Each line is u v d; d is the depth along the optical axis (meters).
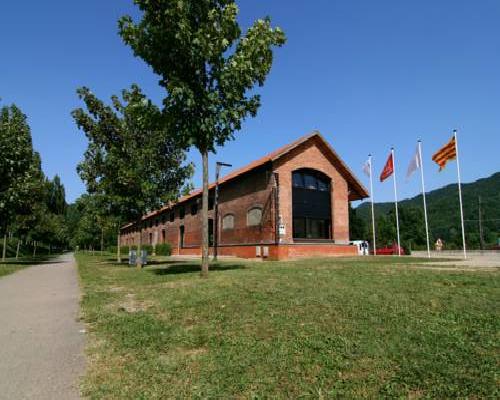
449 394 3.70
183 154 19.89
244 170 27.19
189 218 38.72
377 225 68.62
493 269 12.27
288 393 3.94
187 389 4.14
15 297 10.91
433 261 18.91
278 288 8.88
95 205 24.44
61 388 4.32
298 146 26.66
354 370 4.36
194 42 10.66
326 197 28.16
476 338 5.06
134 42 11.30
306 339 5.36
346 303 7.06
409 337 5.20
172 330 6.33
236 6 11.06
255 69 11.65
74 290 12.12
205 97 11.37
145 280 12.99
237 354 5.03
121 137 19.83
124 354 5.39
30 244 59.31
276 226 24.64
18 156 24.78
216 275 12.23
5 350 5.75
